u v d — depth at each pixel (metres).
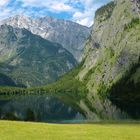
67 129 57.28
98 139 48.56
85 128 59.47
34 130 54.31
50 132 53.19
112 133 54.31
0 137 47.34
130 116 151.50
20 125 59.19
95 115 171.50
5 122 62.53
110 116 158.62
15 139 46.44
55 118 161.25
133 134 53.97
